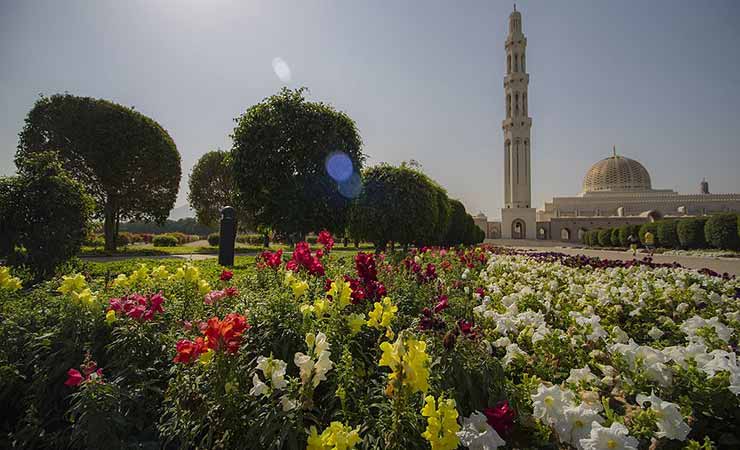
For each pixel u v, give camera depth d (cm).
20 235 648
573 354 340
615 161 8012
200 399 235
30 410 288
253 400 235
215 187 3244
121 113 2108
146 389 291
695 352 278
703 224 2831
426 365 238
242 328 236
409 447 212
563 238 7219
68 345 323
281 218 1447
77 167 2014
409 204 1351
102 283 554
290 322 308
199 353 230
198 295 434
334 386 252
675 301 554
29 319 360
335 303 309
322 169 1455
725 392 248
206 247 2761
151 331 333
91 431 244
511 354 324
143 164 2150
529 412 259
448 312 443
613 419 229
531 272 806
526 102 6600
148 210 2289
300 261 490
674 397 264
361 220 1377
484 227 7525
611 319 477
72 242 684
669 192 7419
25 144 2027
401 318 380
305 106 1518
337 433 173
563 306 504
